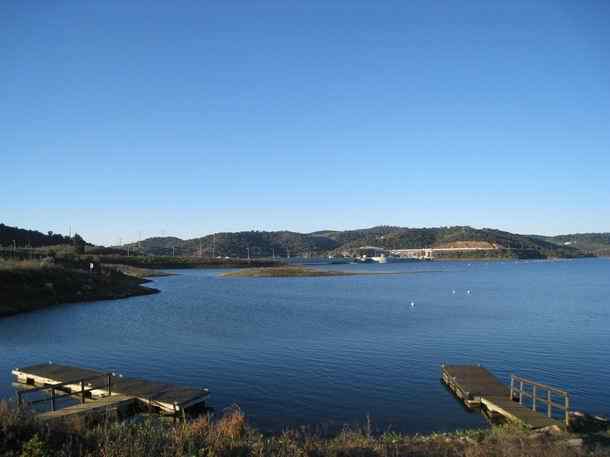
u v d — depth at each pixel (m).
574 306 65.69
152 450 11.88
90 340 40.19
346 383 27.94
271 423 21.55
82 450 11.87
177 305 66.19
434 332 44.53
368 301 72.75
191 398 22.42
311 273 154.88
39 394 24.97
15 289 61.62
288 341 39.97
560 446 14.71
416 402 24.72
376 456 13.83
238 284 111.94
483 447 14.77
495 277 144.12
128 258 196.12
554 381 28.69
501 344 39.16
